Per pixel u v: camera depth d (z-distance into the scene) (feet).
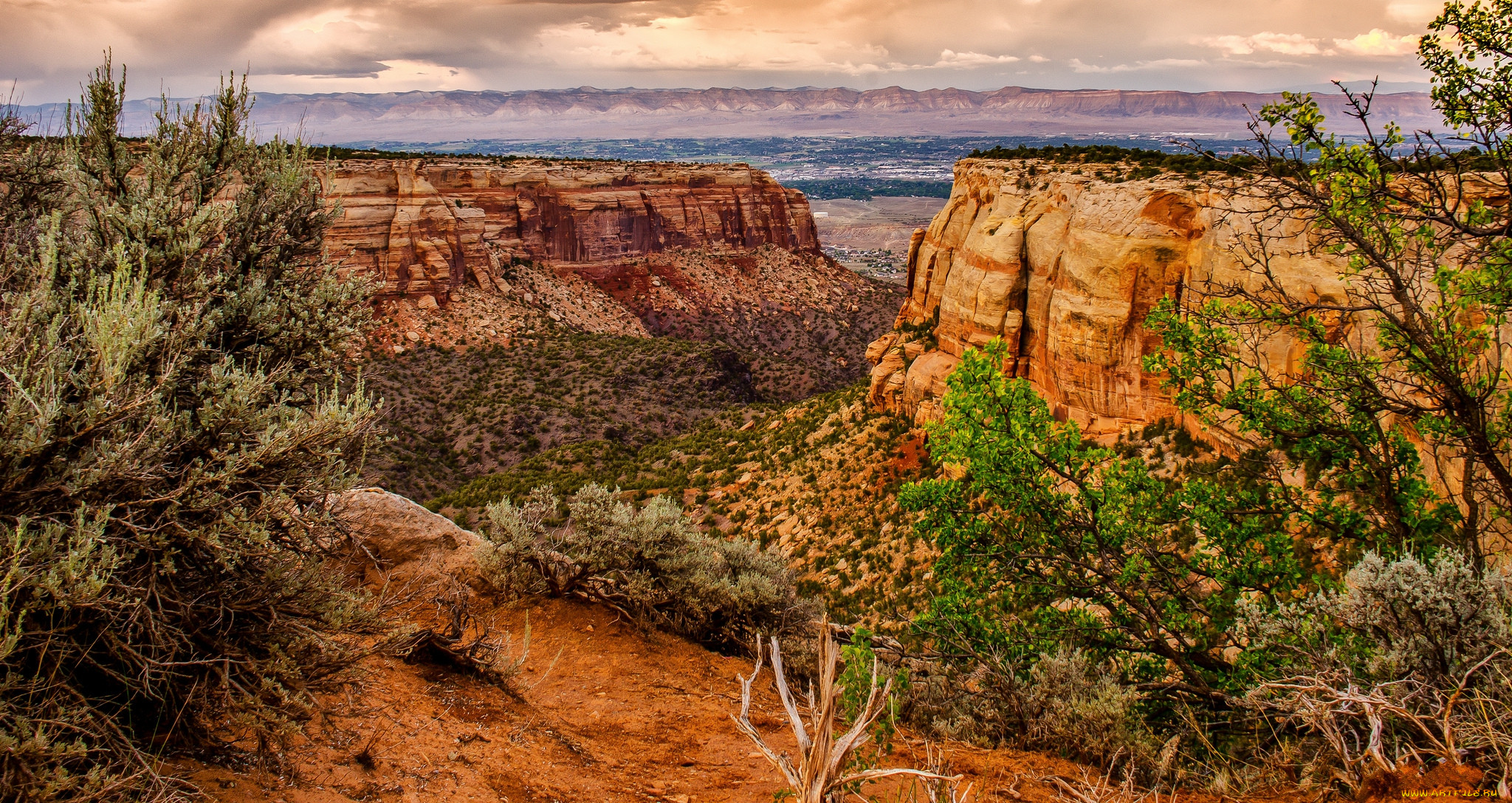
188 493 14.39
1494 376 26.00
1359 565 20.27
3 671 12.80
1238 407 31.91
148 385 15.24
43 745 10.99
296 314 21.65
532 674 27.81
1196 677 27.20
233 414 15.52
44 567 12.53
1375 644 19.79
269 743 15.56
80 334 15.23
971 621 30.81
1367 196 26.50
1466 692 16.52
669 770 20.45
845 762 15.34
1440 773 13.58
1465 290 26.45
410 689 21.72
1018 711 23.77
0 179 24.43
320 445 16.16
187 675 14.03
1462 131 26.04
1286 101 27.86
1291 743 20.22
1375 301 30.07
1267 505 31.27
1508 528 27.89
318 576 16.80
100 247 18.99
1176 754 21.42
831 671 11.27
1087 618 29.91
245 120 23.71
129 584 13.66
